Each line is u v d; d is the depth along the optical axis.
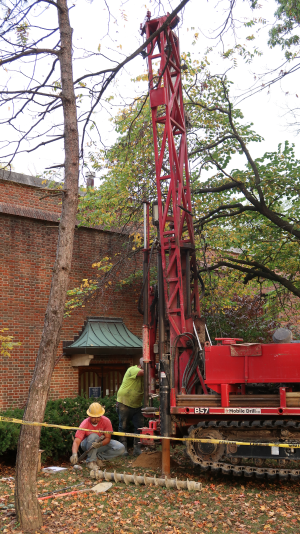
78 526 5.38
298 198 12.98
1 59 5.91
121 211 13.71
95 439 8.34
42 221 13.20
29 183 12.95
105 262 14.49
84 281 13.54
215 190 13.05
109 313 14.73
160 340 8.98
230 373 7.86
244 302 17.55
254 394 8.27
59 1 6.29
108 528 5.38
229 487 7.45
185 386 8.60
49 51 6.11
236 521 5.71
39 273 12.97
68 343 13.51
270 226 13.61
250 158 12.69
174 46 10.01
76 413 10.07
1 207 12.22
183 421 8.34
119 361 14.70
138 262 15.61
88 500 6.41
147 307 9.41
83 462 8.91
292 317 18.53
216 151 13.70
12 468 8.70
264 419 7.86
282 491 7.23
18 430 8.72
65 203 5.88
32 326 12.66
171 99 9.67
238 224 14.18
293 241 13.31
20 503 5.21
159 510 6.04
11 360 12.13
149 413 8.99
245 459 7.91
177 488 7.16
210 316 16.22
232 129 13.39
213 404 7.97
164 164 13.19
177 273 9.02
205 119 13.63
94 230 14.56
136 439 10.02
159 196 9.31
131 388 10.00
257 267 13.79
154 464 8.96
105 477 7.61
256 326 17.45
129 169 12.80
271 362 7.62
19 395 12.19
